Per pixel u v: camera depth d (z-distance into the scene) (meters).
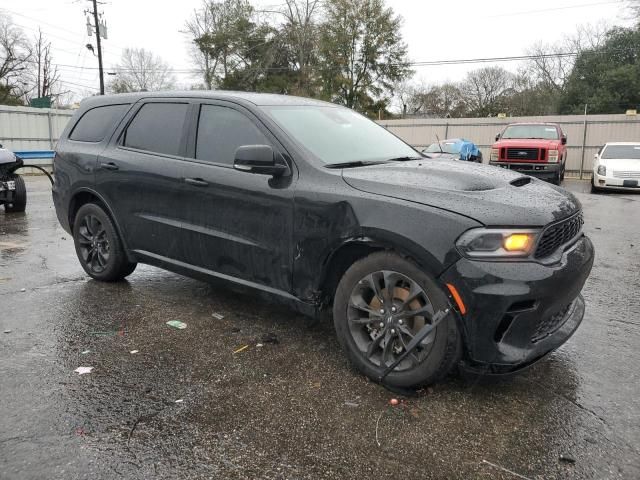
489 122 26.59
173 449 2.53
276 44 41.41
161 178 4.29
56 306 4.52
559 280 2.87
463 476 2.37
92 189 4.95
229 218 3.84
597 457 2.51
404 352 3.06
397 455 2.51
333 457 2.49
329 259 3.35
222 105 4.10
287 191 3.49
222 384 3.18
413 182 3.15
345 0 40.78
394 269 3.05
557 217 3.00
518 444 2.61
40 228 8.34
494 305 2.75
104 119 5.08
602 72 41.22
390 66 42.56
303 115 4.06
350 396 3.05
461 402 3.00
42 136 24.38
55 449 2.51
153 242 4.48
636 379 3.32
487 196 2.96
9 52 48.59
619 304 4.82
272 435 2.66
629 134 23.86
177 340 3.83
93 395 3.02
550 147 16.30
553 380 3.29
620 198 13.95
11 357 3.51
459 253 2.80
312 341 3.84
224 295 4.86
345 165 3.58
